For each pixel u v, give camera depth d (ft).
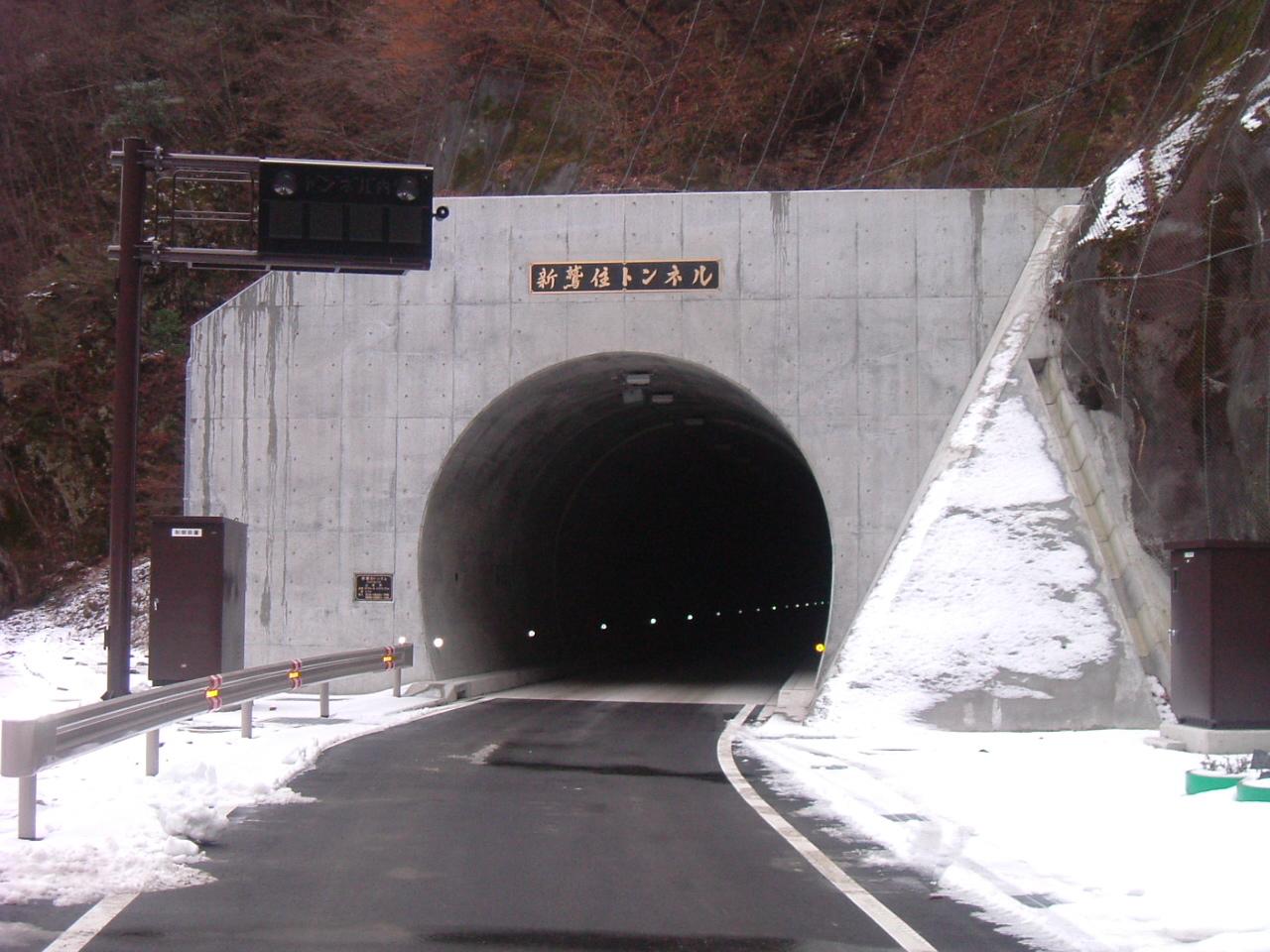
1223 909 21.52
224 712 56.54
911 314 66.85
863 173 105.60
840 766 41.93
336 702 62.13
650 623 136.87
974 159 98.63
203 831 29.68
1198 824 28.78
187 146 130.93
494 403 69.36
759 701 69.36
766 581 185.68
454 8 124.77
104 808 29.58
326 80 132.36
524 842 29.25
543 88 119.85
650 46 120.06
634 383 73.41
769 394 67.26
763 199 67.97
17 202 128.67
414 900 23.47
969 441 60.44
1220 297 53.16
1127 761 41.57
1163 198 58.03
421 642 69.15
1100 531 58.08
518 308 69.31
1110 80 94.27
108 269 114.01
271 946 20.16
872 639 54.80
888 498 66.18
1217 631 43.24
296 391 70.85
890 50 112.27
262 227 47.73
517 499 86.74
